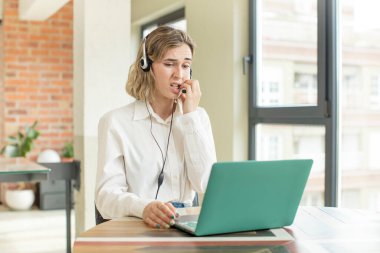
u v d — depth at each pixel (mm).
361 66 3039
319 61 3258
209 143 1955
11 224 5266
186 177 1982
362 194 3057
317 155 3369
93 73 4066
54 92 6426
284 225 1536
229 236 1417
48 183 6004
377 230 1501
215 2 4172
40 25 6332
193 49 1948
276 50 3746
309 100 3428
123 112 1952
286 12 3648
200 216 1384
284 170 1451
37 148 6371
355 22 3070
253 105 3924
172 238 1385
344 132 3170
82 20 4078
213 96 4219
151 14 5688
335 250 1272
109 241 1348
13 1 6199
